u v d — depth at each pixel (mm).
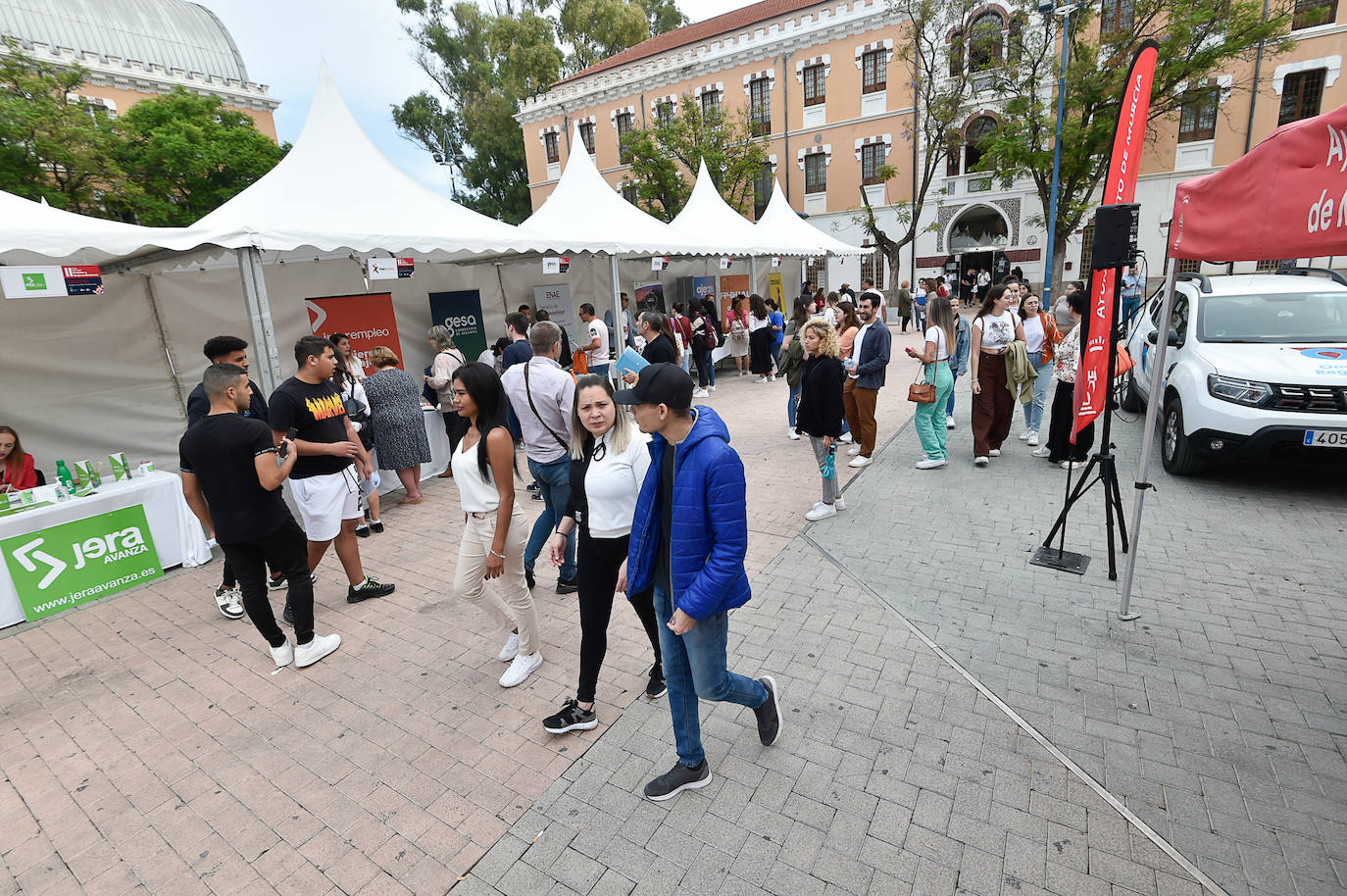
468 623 4355
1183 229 3115
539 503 6562
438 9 43531
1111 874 2236
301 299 8094
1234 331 6113
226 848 2598
